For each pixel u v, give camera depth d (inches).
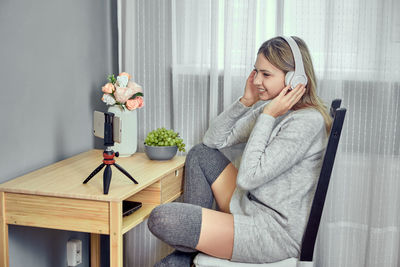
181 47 90.4
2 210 66.9
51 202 65.2
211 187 80.0
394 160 85.4
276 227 66.3
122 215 68.3
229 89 88.0
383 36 82.6
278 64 70.2
